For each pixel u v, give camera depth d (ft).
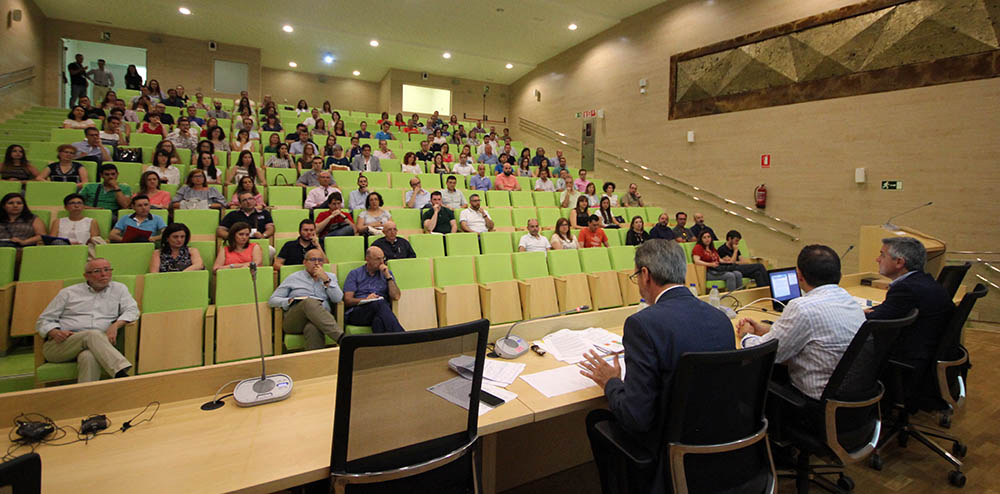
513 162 28.58
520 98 40.88
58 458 4.05
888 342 5.87
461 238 15.17
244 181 15.60
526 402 5.15
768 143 21.61
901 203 17.61
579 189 25.12
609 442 5.00
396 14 28.60
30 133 21.38
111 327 8.70
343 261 13.23
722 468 4.60
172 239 11.25
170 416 4.84
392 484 4.07
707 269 17.54
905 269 7.98
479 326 4.32
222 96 34.65
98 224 12.73
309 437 4.47
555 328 7.42
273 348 10.39
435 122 35.12
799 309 6.06
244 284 10.66
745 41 22.25
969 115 16.05
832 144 19.42
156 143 20.13
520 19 29.07
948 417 8.91
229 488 3.66
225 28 31.55
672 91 25.96
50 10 28.94
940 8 16.44
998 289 15.58
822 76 19.65
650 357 4.48
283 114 32.99
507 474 7.11
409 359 4.04
